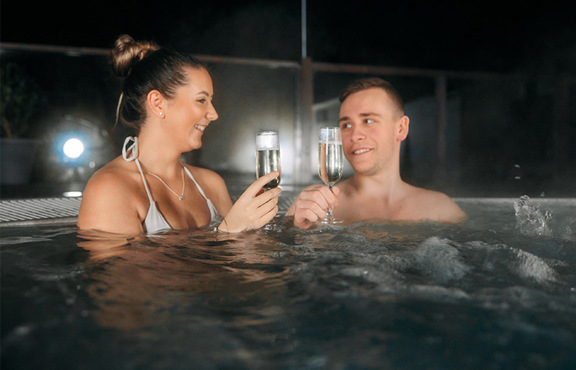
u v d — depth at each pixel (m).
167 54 1.68
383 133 2.01
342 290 1.02
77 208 2.21
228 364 0.69
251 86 7.56
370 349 0.74
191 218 1.81
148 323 0.83
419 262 1.24
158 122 1.71
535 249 1.44
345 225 1.81
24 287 1.01
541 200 2.65
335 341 0.77
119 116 1.83
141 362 0.69
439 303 0.94
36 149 5.27
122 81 1.80
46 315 0.86
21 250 1.36
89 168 5.70
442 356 0.72
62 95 6.55
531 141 7.38
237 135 7.75
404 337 0.79
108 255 1.28
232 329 0.81
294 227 1.74
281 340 0.77
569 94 7.15
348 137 2.04
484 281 1.10
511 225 1.91
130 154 1.77
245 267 1.18
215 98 7.60
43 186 4.94
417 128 7.52
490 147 7.59
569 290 1.04
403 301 0.95
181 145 1.75
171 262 1.22
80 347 0.73
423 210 2.06
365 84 2.06
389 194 2.12
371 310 0.90
